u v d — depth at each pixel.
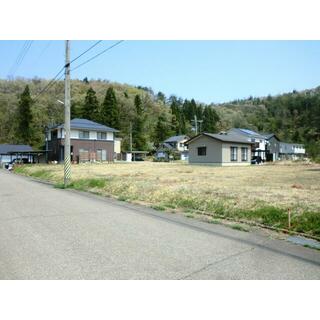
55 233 5.77
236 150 31.78
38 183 16.66
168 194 9.51
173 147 65.12
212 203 7.96
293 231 5.80
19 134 59.16
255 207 7.17
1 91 69.31
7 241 5.25
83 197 10.75
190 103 91.12
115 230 5.99
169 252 4.65
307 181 13.20
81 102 65.88
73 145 39.88
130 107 66.88
